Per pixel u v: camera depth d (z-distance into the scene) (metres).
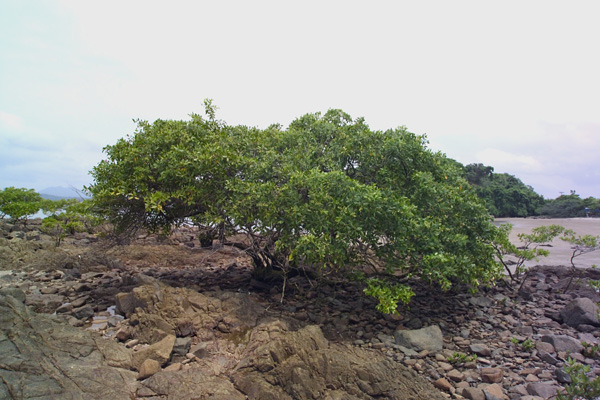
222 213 10.05
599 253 20.75
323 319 9.40
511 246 12.47
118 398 5.39
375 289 8.55
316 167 9.61
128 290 10.47
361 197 8.62
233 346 7.59
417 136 10.71
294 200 9.11
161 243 18.91
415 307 10.62
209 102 10.95
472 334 9.04
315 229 8.77
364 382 6.05
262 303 10.28
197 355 7.19
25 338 6.37
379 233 9.02
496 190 65.81
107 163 10.52
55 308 9.18
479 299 11.20
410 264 10.05
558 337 8.25
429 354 7.92
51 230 19.92
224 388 5.85
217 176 9.60
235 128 11.25
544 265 15.95
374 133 10.77
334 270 10.70
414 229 8.77
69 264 13.53
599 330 9.09
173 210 11.07
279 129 12.29
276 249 10.30
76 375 5.75
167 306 8.41
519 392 6.50
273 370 6.16
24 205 20.20
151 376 6.02
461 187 10.62
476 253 10.04
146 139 9.98
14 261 13.78
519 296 11.88
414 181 10.24
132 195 9.28
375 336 8.80
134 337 7.71
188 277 13.01
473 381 6.96
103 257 14.93
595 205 65.38
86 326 8.30
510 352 8.05
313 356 6.45
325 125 11.19
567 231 12.55
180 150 9.20
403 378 6.46
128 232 11.54
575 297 11.52
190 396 5.57
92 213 10.88
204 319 8.34
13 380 5.27
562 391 6.41
